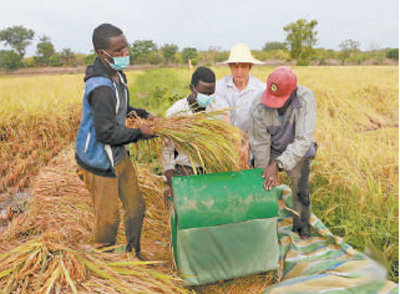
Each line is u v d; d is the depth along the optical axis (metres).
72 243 2.34
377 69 17.05
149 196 3.30
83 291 1.71
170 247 2.42
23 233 2.70
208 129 2.32
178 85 11.23
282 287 2.11
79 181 3.38
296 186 2.67
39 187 3.29
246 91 3.18
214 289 2.27
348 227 2.89
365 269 2.25
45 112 6.54
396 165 3.75
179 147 2.30
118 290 1.77
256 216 2.07
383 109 8.62
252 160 2.93
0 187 4.00
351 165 3.75
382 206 3.12
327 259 2.46
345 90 9.55
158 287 1.88
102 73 1.96
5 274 1.72
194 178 2.07
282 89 2.25
